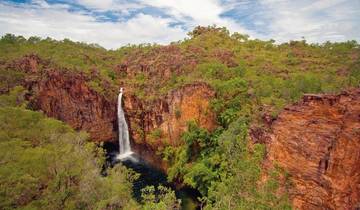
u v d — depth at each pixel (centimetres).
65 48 7956
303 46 7344
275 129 3147
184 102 4991
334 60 5703
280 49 7281
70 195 2761
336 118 2683
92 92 6112
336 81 4088
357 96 2625
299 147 2838
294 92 3919
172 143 5069
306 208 2670
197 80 5078
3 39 8462
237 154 3262
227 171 3453
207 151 4359
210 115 4769
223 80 5159
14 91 5525
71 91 6050
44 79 5969
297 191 2739
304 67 5534
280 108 3431
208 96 4831
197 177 3888
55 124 3878
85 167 3086
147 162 5619
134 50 8338
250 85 4756
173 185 4406
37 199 2547
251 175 2339
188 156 4531
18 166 2570
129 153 6175
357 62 4984
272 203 2184
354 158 2423
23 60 6431
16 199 2405
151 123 5506
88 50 8450
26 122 3666
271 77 4903
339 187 2481
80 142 3881
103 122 6228
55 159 2836
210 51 6781
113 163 5550
